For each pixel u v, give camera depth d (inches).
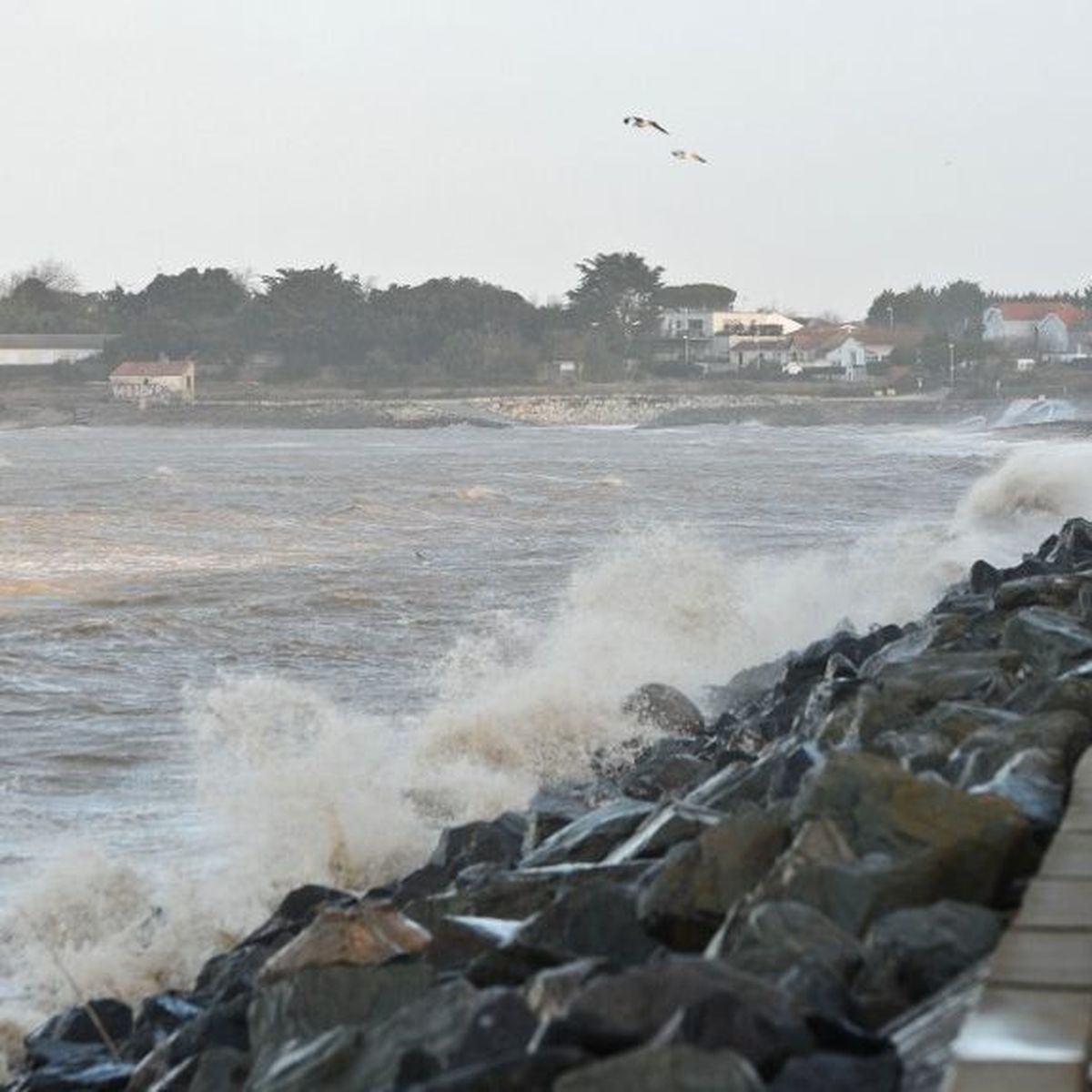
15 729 1596.9
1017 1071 389.1
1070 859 565.3
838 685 1017.5
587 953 574.9
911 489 5536.4
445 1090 394.0
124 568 3132.4
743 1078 366.3
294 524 4217.5
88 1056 756.6
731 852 573.6
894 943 493.7
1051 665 994.1
